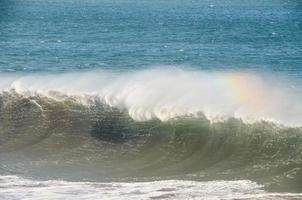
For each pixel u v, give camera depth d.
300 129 44.53
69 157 44.66
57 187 38.12
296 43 157.38
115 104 52.34
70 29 192.12
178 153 45.19
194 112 48.84
